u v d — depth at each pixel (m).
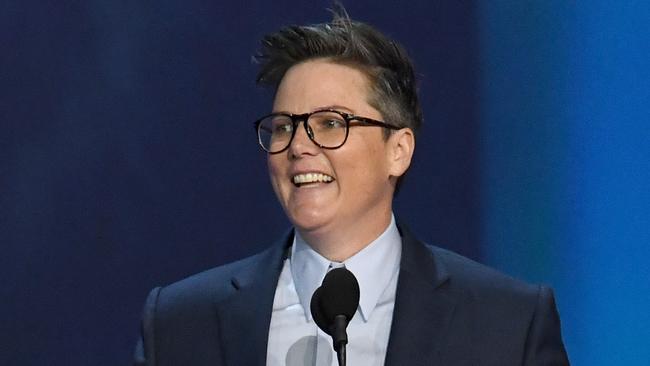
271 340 8.55
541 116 13.51
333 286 7.57
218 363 8.52
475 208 13.70
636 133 13.12
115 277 14.38
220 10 14.25
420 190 13.76
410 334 8.34
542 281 13.48
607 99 13.25
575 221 13.38
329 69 8.30
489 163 13.68
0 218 14.34
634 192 13.13
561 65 13.44
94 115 14.38
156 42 14.33
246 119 14.31
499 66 13.64
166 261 14.35
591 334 13.27
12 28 14.39
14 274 14.35
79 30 14.37
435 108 13.74
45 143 14.41
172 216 14.34
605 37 13.25
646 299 13.08
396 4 13.81
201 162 14.33
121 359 14.40
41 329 14.38
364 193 8.26
